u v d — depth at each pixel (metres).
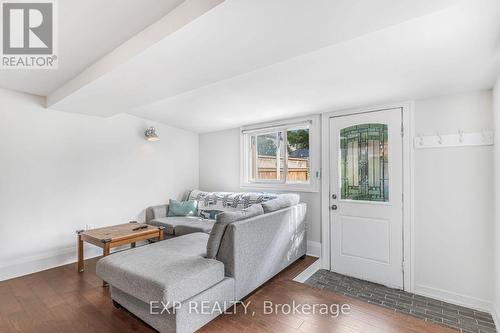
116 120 3.77
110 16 1.54
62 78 2.54
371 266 3.04
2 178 2.80
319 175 3.51
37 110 3.04
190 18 1.34
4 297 2.41
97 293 2.48
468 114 2.50
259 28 1.39
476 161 2.45
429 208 2.68
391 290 2.83
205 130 4.77
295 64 2.10
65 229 3.25
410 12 1.24
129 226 3.34
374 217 3.03
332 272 3.32
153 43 1.58
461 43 1.69
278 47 1.61
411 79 2.29
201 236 2.89
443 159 2.61
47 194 3.11
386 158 2.95
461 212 2.51
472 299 2.45
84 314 2.12
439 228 2.63
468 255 2.47
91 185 3.50
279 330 1.91
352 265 3.18
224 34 1.45
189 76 2.09
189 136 4.86
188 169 4.84
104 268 2.08
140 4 1.42
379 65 2.07
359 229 3.13
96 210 3.54
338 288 2.87
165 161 4.43
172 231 3.61
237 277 2.21
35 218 3.02
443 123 2.62
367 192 3.09
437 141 2.64
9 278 2.81
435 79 2.27
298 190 3.72
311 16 1.27
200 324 1.88
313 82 2.47
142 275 1.84
